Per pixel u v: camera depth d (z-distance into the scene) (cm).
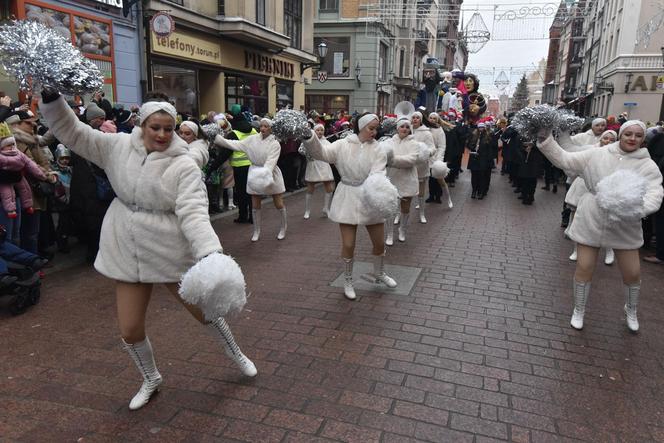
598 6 3102
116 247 274
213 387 320
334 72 2925
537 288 527
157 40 1141
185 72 1309
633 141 393
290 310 451
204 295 236
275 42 1625
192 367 346
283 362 354
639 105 2472
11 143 461
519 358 368
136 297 281
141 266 272
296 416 291
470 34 1784
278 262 605
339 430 278
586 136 700
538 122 402
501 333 411
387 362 357
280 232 726
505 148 1698
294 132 434
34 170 495
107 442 267
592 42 3594
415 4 2633
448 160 1297
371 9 2730
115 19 1007
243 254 641
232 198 982
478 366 354
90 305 460
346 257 478
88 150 272
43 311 444
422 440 271
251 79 1683
